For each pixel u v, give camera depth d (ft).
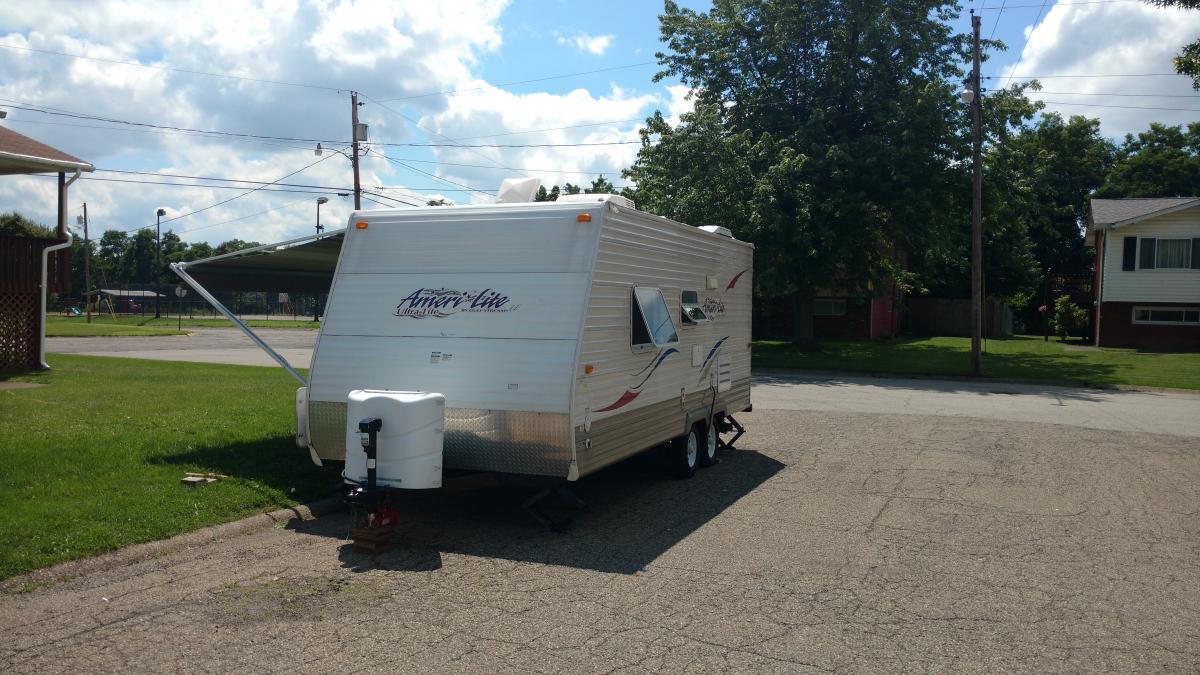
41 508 21.58
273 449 30.09
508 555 21.11
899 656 15.11
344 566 19.99
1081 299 122.21
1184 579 19.62
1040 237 159.74
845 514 25.53
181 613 16.67
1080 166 160.97
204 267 30.89
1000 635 16.15
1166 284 99.60
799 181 79.71
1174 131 166.30
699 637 15.90
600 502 27.07
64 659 14.42
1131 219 98.94
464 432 23.52
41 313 58.03
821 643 15.67
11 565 18.08
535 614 17.03
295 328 160.04
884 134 81.71
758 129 86.43
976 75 72.74
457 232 25.04
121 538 20.20
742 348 37.24
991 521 24.76
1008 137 83.05
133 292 297.12
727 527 23.99
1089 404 54.03
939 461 33.88
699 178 79.71
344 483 22.77
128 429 32.42
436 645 15.37
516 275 24.06
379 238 25.95
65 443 29.04
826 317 114.73
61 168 57.36
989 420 45.57
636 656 14.98
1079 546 22.25
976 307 73.67
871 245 85.15
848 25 83.46
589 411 23.34
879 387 63.98
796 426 43.09
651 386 27.43
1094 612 17.44
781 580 19.34
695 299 31.42
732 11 88.63
